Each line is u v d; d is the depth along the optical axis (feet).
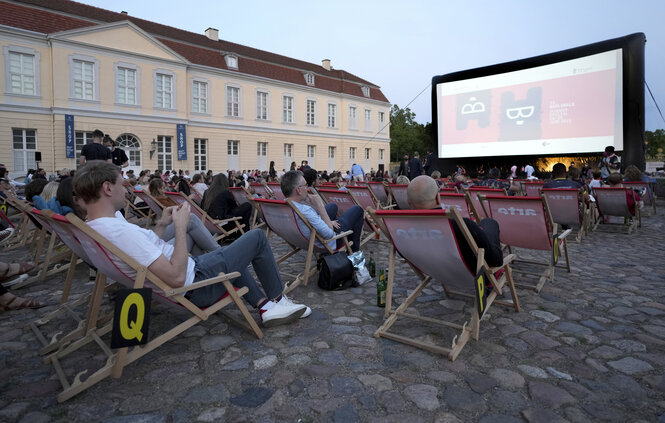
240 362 7.29
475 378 6.73
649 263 15.02
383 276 10.54
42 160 62.85
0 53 58.70
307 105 102.68
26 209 12.50
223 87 84.99
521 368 7.06
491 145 51.37
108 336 8.46
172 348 7.84
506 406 5.92
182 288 6.73
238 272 7.52
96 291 7.74
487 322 9.20
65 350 7.29
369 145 118.93
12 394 6.25
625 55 40.68
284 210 12.02
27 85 61.26
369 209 8.13
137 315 6.23
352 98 112.37
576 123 44.57
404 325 9.02
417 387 6.44
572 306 10.25
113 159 26.05
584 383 6.57
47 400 6.09
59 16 65.67
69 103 63.93
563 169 20.26
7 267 11.30
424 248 8.08
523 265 14.69
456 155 54.95
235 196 22.08
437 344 8.05
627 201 21.36
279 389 6.39
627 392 6.31
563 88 45.11
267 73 93.56
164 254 6.73
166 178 65.31
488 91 50.85
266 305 8.80
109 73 67.77
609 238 20.63
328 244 12.41
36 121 61.98
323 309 10.11
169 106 75.87
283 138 97.04
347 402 6.03
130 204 25.77
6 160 60.18
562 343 8.07
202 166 83.56
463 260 7.80
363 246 18.24
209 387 6.45
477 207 18.56
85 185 6.20
